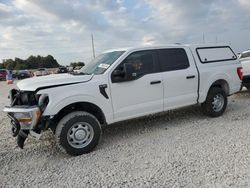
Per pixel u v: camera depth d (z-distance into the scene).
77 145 4.71
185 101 6.09
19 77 41.50
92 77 4.98
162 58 5.82
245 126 5.76
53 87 4.60
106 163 4.27
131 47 5.54
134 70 5.40
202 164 3.93
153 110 5.63
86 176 3.86
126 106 5.27
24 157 4.83
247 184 3.27
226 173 3.59
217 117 6.68
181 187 3.32
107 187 3.48
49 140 5.73
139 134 5.72
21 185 3.74
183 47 6.21
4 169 4.33
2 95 15.42
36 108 4.40
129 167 4.04
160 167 3.94
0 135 6.34
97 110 5.01
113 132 6.00
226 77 6.75
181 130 5.79
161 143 5.03
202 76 6.30
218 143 4.79
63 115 4.82
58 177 3.91
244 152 4.28
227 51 7.03
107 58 5.59
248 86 9.33
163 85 5.70
